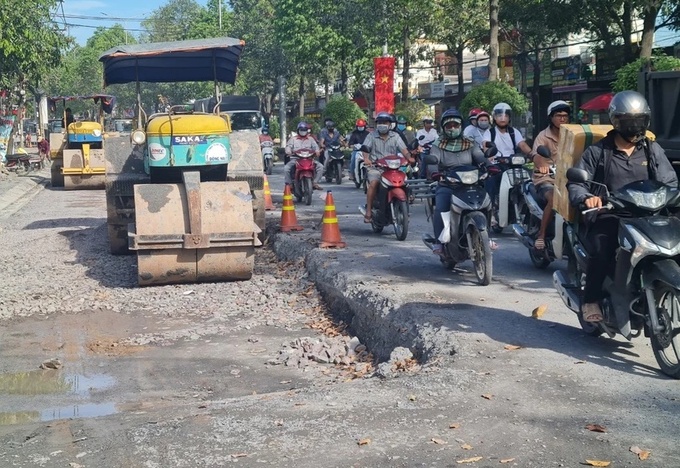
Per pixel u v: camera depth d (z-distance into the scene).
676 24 28.25
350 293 9.74
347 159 34.47
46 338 9.11
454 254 10.23
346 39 45.41
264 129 37.00
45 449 5.19
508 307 8.48
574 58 39.03
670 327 6.09
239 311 10.13
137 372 7.82
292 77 61.69
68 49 37.78
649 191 6.20
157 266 11.13
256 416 5.59
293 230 14.73
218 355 8.34
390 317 8.48
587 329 7.28
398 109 40.41
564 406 5.57
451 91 54.94
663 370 6.19
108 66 14.62
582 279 7.17
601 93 37.88
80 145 30.38
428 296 9.04
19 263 13.34
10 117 41.44
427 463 4.74
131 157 13.57
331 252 12.22
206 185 11.46
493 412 5.50
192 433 5.31
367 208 13.97
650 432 5.09
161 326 9.53
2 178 33.09
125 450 5.07
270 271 12.40
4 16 31.02
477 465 4.70
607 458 4.74
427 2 35.06
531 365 6.48
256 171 13.54
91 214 20.20
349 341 8.74
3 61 33.78
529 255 11.78
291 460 4.83
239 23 60.69
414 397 5.84
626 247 6.14
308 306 10.29
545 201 10.12
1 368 8.02
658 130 12.01
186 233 11.03
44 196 26.67
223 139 11.98
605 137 6.69
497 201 13.55
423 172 13.55
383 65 34.09
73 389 7.32
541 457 4.78
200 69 15.27
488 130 13.53
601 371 6.30
